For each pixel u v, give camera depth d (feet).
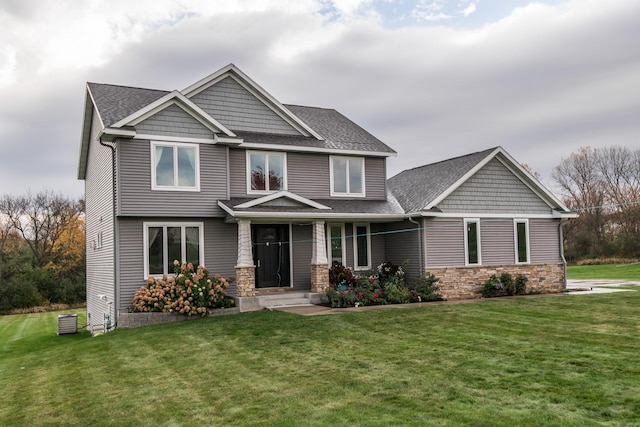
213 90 60.59
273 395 24.76
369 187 67.05
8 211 146.92
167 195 53.36
